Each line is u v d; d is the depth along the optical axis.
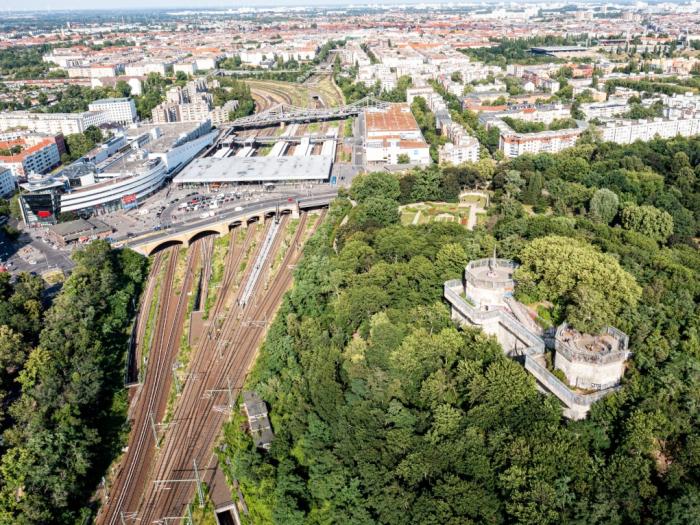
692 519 188.38
